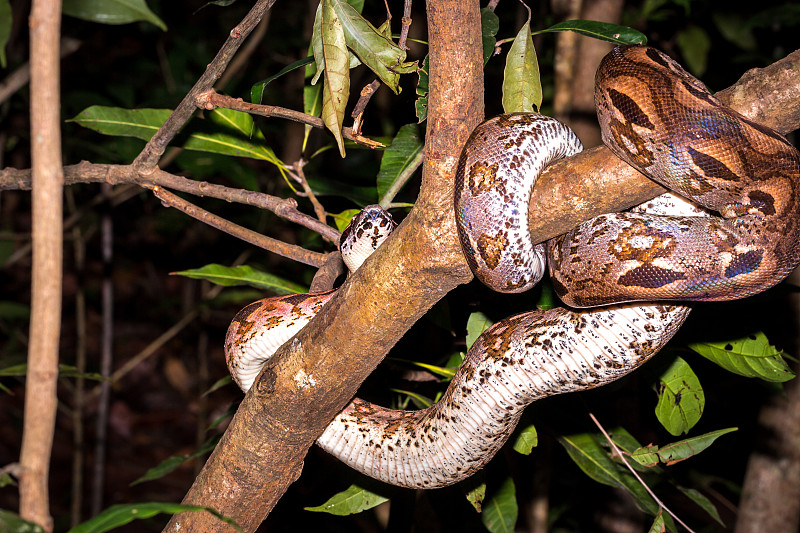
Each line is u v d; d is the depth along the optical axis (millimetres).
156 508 1238
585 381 1491
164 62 3070
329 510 1628
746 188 1361
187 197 2750
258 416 1444
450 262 1355
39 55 1271
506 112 1494
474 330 1630
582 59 1932
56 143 1274
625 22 2416
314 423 1448
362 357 1404
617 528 2234
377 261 1376
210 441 1850
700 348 1639
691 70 2439
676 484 1737
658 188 1366
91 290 4215
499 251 1354
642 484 1643
